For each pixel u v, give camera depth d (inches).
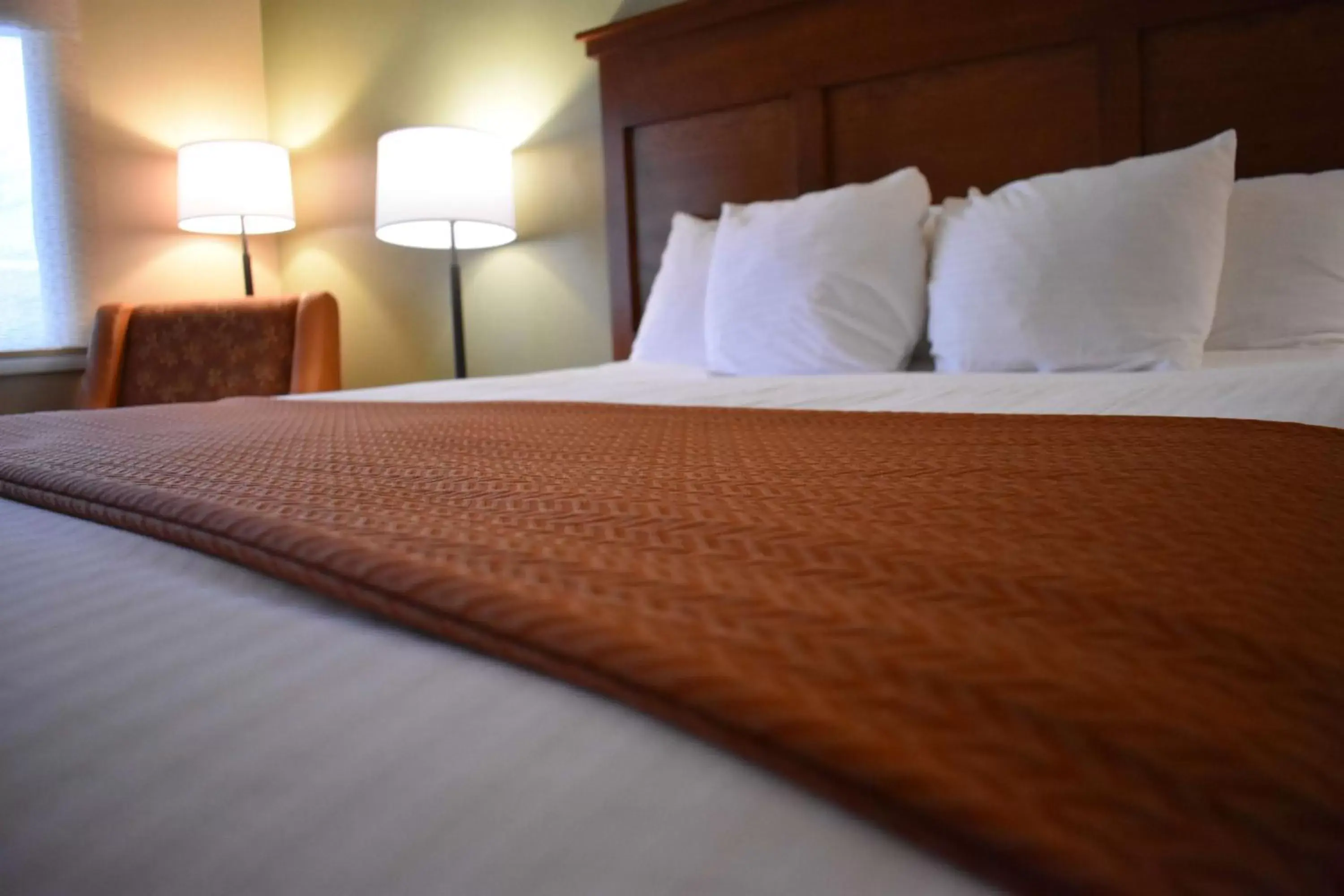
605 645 14.8
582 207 116.3
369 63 135.2
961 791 11.0
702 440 37.9
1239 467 25.6
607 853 11.6
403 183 104.8
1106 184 65.7
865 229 77.1
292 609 20.0
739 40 99.0
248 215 122.9
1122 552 18.1
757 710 12.7
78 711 15.5
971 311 69.5
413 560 19.1
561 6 115.5
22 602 20.7
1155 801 10.9
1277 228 67.2
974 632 14.8
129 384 119.3
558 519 23.6
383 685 15.9
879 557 18.6
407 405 59.7
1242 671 13.3
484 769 13.3
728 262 83.3
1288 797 10.8
